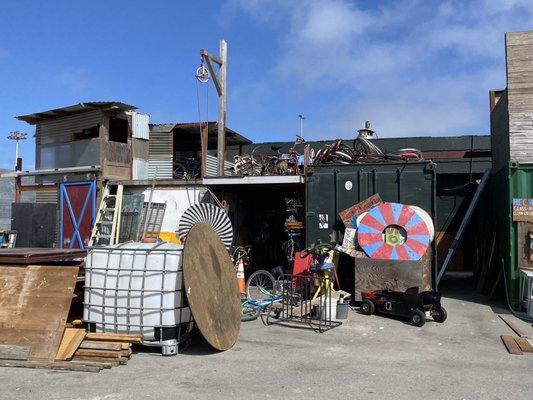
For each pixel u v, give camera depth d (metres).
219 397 5.22
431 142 20.20
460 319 9.42
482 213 13.71
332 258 11.12
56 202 15.67
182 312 7.11
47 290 6.96
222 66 14.54
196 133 17.78
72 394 5.30
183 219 12.60
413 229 10.28
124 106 14.99
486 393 5.37
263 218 16.67
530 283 9.72
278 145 21.83
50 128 16.73
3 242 15.69
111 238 13.41
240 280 11.44
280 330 8.45
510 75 11.05
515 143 10.90
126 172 15.80
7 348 6.48
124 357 6.50
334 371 6.17
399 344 7.57
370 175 11.53
